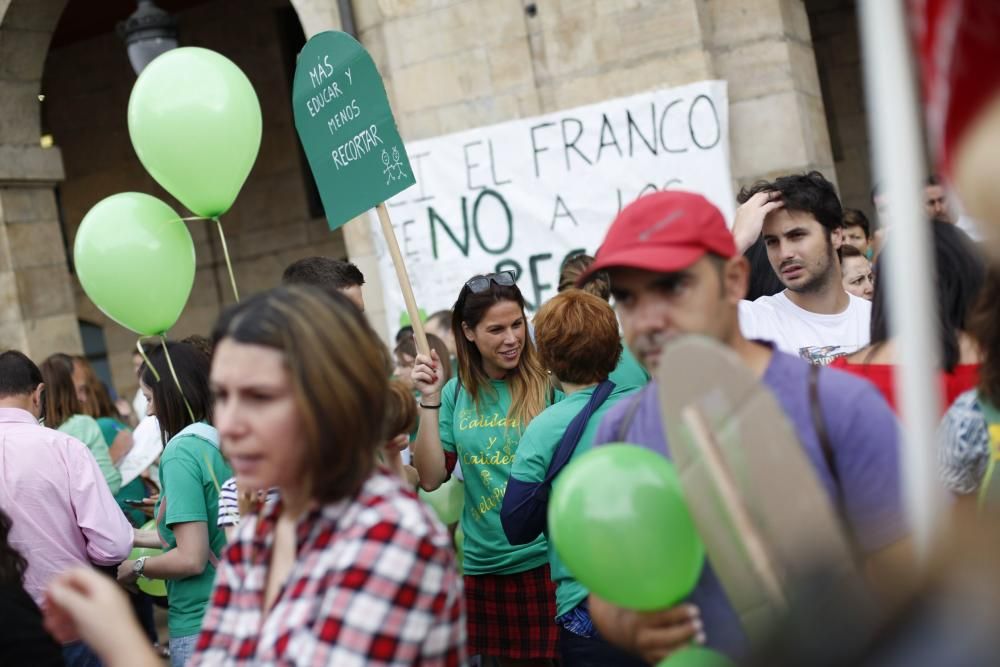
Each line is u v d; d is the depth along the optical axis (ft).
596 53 24.26
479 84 25.59
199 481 12.51
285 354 6.16
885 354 9.46
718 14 23.48
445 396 14.47
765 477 5.81
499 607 13.98
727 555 5.98
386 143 13.17
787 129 23.06
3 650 8.73
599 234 23.68
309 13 27.43
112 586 6.74
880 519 6.36
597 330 11.03
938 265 9.18
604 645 10.53
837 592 3.95
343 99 13.56
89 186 44.96
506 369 13.92
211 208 12.38
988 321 8.01
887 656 3.21
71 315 31.83
